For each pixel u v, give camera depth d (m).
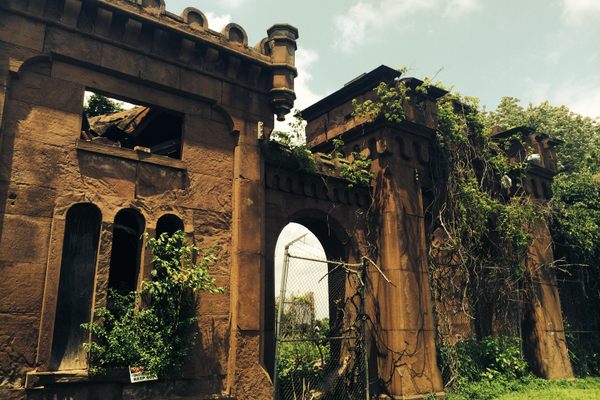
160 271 8.23
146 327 7.66
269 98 10.19
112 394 7.36
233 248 9.07
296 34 10.65
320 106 13.90
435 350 11.18
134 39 8.59
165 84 8.84
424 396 10.41
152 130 12.36
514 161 15.02
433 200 12.86
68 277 7.58
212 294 8.64
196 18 9.38
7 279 6.79
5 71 7.25
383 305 11.03
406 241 11.34
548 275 14.72
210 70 9.49
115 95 8.44
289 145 10.59
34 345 6.84
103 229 7.71
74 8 7.87
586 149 24.58
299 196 11.00
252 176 9.62
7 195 6.99
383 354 10.71
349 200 11.81
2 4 7.39
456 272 13.37
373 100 12.27
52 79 7.75
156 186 8.47
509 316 13.83
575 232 15.37
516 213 13.88
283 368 10.48
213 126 9.44
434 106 12.79
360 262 11.52
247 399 8.45
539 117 26.05
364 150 12.27
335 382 10.59
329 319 11.58
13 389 6.57
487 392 11.38
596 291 16.08
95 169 7.86
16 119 7.29
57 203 7.38
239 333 8.65
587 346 15.73
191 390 8.04
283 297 8.90
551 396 11.03
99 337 7.42
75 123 7.82
